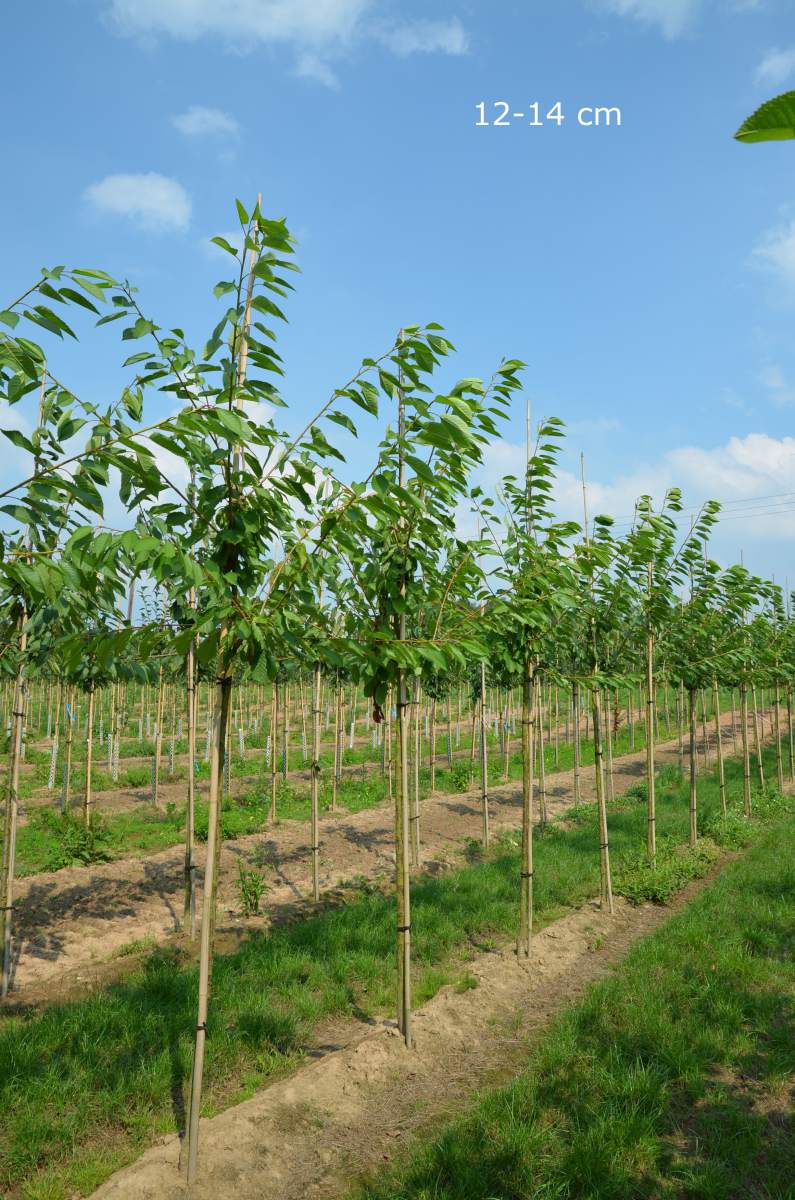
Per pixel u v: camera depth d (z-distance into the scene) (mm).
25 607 6719
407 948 5891
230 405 3730
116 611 4945
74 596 4941
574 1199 4027
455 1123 4676
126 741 28625
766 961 7117
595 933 8586
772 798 17609
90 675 9219
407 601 5746
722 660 11922
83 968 7516
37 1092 4875
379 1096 5238
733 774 21906
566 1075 5160
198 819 14055
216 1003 6305
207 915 4398
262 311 3740
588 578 8836
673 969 7012
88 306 2994
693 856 11625
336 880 10672
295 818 14984
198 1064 4309
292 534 4809
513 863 11133
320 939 7789
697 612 11664
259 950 7562
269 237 3479
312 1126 4828
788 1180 4191
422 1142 4625
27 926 8562
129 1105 4934
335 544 5293
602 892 9398
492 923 8656
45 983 7148
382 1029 6090
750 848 12562
